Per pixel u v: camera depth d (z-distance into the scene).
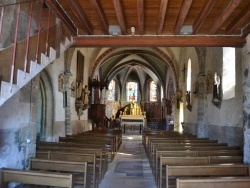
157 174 7.75
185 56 20.06
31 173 5.12
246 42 8.19
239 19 7.62
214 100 11.86
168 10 7.67
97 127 22.39
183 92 20.80
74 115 16.64
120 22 7.84
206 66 14.14
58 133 13.66
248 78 7.93
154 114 34.59
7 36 6.38
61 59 14.09
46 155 7.66
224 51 11.36
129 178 8.93
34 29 7.38
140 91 37.00
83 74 19.38
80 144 9.57
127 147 18.17
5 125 6.58
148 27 8.90
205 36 8.75
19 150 7.23
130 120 32.66
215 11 7.57
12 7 6.53
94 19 8.38
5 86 4.23
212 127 12.95
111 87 35.53
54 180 5.00
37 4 7.33
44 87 12.58
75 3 6.77
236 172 5.89
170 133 16.97
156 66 30.11
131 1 7.14
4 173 5.25
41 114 12.76
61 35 7.56
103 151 9.43
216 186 4.62
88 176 6.94
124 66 32.62
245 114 7.94
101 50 22.52
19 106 7.26
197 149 8.88
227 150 8.44
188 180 4.57
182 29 8.85
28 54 5.58
